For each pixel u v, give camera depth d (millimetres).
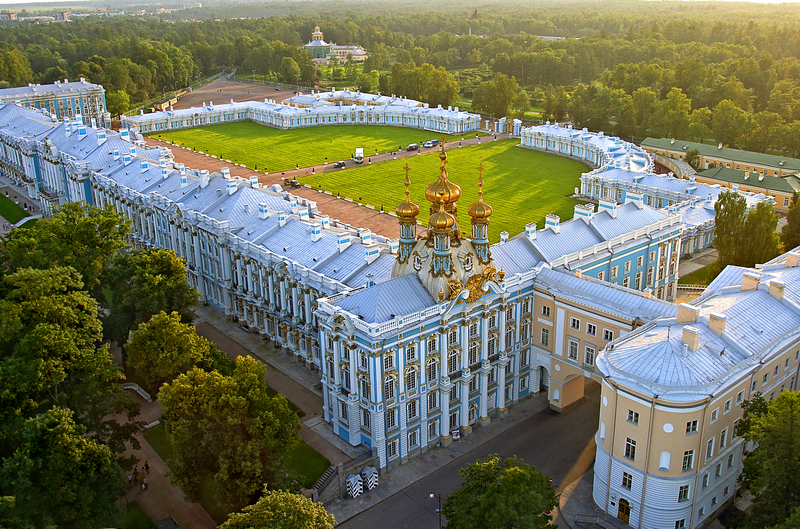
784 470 72875
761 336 91250
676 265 150875
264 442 84875
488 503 71812
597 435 91688
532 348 116250
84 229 139250
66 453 80312
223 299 148875
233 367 114562
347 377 100250
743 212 147250
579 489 95312
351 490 94250
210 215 152625
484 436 108250
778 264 113562
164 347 104000
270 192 162875
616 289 106750
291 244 133125
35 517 77375
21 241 138625
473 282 101938
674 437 81125
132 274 128625
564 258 120750
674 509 84500
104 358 100188
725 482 90688
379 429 97125
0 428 90688
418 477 98750
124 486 93188
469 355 105875
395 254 120125
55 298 110438
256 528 68188
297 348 129750
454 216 103875
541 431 109000
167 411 88250
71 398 99375
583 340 107312
